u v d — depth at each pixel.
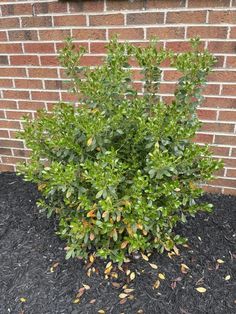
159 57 1.85
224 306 1.77
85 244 1.97
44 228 2.35
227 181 2.62
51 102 2.73
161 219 1.87
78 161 1.83
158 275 1.95
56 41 2.50
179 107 1.83
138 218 1.74
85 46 2.46
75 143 1.78
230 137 2.48
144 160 1.83
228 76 2.31
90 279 1.94
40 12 2.44
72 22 2.41
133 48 1.90
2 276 1.98
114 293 1.85
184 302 1.79
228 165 2.56
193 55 1.82
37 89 2.71
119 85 1.79
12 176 3.02
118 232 1.89
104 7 2.32
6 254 2.13
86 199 1.77
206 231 2.28
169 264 2.01
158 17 2.27
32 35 2.53
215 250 2.12
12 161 3.04
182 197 1.94
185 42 2.29
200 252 2.11
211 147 2.54
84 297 1.84
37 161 1.99
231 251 2.11
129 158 1.85
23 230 2.33
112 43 1.94
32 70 2.65
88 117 1.67
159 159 1.57
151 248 2.06
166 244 1.99
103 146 1.78
